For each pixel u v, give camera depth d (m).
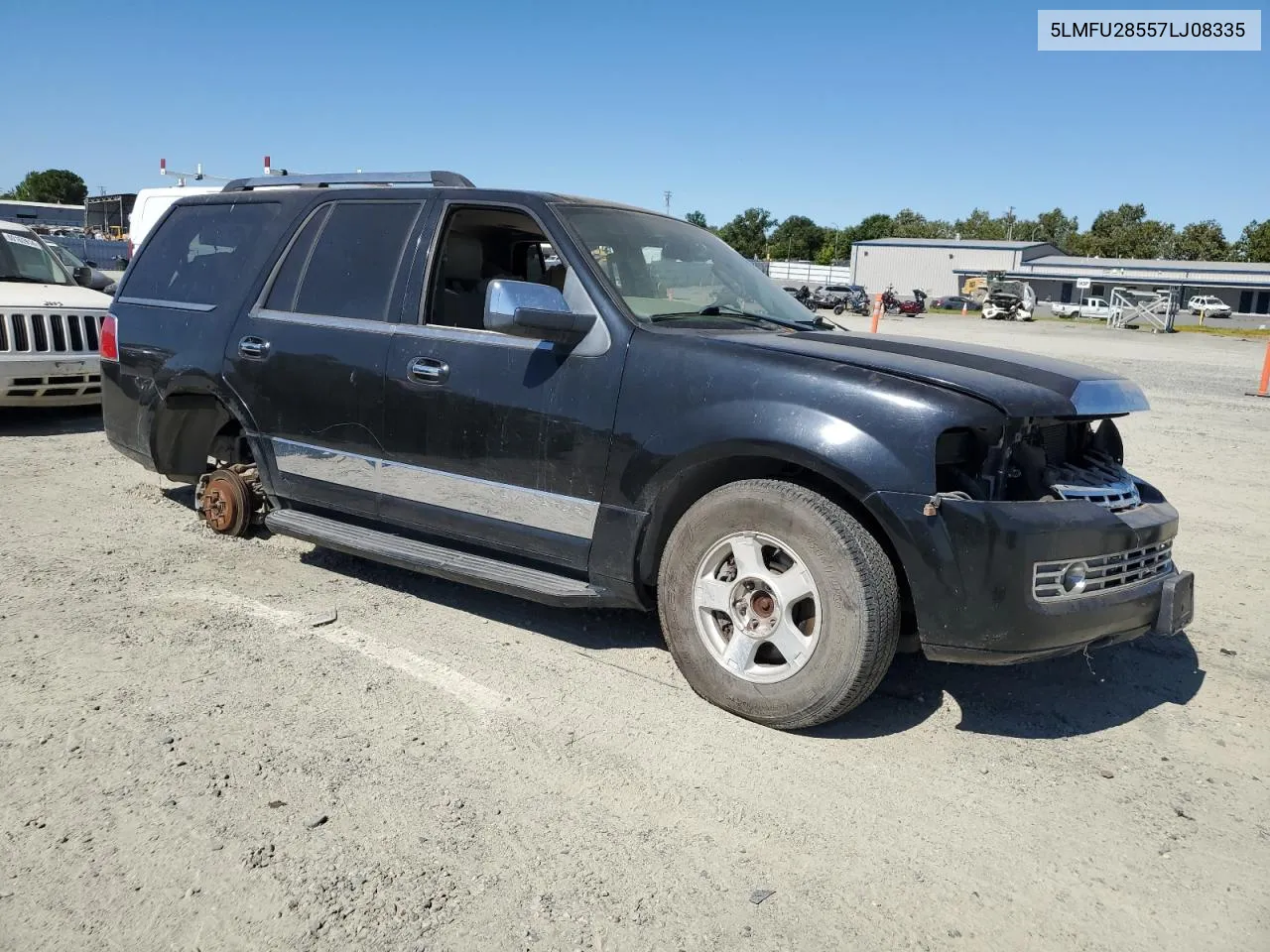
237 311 4.89
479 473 3.99
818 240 110.94
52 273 9.56
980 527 3.02
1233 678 4.05
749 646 3.39
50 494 6.35
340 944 2.28
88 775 2.95
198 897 2.43
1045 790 3.10
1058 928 2.45
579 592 3.74
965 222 127.88
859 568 3.12
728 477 3.62
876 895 2.54
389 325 4.30
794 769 3.16
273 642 4.04
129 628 4.12
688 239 4.54
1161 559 3.52
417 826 2.75
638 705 3.57
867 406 3.16
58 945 2.25
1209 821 2.96
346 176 4.91
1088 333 36.06
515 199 4.12
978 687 3.89
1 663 3.71
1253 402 13.50
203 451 5.63
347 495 4.50
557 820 2.81
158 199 15.59
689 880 2.57
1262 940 2.42
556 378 3.77
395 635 4.18
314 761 3.09
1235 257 102.44
